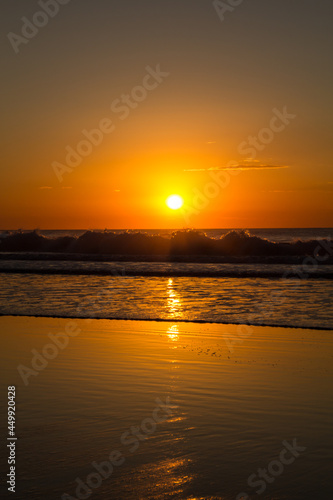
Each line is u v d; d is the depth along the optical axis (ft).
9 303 49.75
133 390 22.90
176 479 14.78
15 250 136.56
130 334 35.35
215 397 21.95
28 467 15.51
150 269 85.97
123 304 48.93
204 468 15.43
